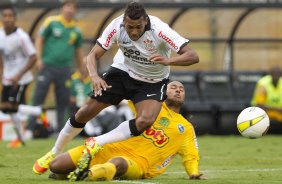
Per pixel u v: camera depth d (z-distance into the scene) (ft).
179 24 200.34
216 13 198.39
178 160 110.63
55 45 151.64
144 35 77.41
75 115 81.56
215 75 191.42
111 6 178.81
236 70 201.36
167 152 78.28
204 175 86.02
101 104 81.71
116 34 78.48
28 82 138.82
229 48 200.64
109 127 171.22
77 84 171.63
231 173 89.92
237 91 191.21
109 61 197.16
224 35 199.52
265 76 189.57
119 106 172.65
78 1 185.88
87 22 186.09
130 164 74.59
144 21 75.87
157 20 78.23
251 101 190.19
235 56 203.51
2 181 75.25
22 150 127.03
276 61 203.62
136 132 74.84
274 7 185.88
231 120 186.09
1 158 108.78
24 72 135.74
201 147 139.33
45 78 152.35
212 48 200.95
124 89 82.23
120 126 74.95
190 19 199.82
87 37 186.60
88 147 72.84
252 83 192.24
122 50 80.02
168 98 79.25
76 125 81.76
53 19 151.12
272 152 127.34
